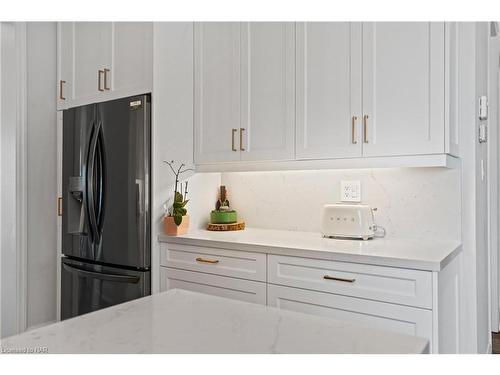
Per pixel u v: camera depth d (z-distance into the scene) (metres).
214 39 2.55
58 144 2.98
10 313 2.82
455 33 2.02
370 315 1.76
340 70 2.10
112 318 0.89
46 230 3.05
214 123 2.55
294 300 1.96
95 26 2.75
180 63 2.59
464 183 2.17
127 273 2.48
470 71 2.15
